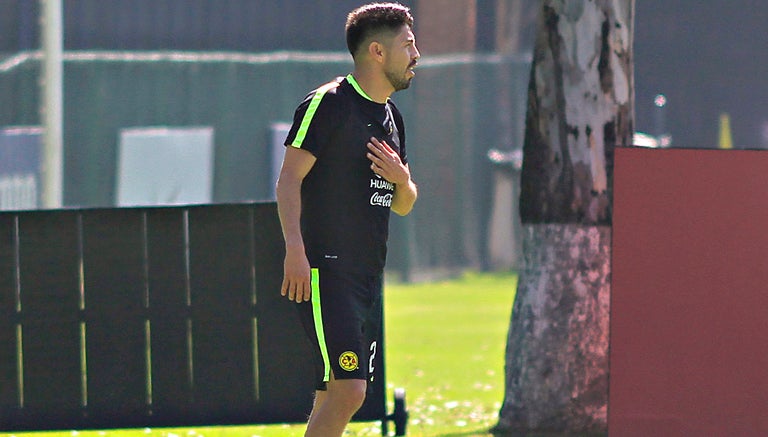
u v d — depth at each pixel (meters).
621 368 21.67
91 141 89.25
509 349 28.22
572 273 27.52
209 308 25.58
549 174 27.66
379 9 19.52
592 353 27.45
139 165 89.38
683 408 21.56
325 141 19.09
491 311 66.44
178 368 25.64
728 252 21.44
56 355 25.56
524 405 27.72
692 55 116.81
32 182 76.06
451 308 68.62
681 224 21.45
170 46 91.31
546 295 27.62
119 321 25.56
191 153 90.06
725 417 21.48
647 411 21.61
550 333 27.55
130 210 25.48
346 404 19.17
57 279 25.48
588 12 27.14
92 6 90.31
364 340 19.66
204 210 25.52
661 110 113.62
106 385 25.61
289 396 25.67
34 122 84.50
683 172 21.44
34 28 84.94
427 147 91.50
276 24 93.44
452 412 32.09
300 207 19.17
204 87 90.69
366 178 19.38
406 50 19.48
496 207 92.62
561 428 27.42
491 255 92.75
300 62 91.81
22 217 25.41
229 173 90.75
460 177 92.06
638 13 116.88
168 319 25.56
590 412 27.42
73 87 89.12
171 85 90.38
